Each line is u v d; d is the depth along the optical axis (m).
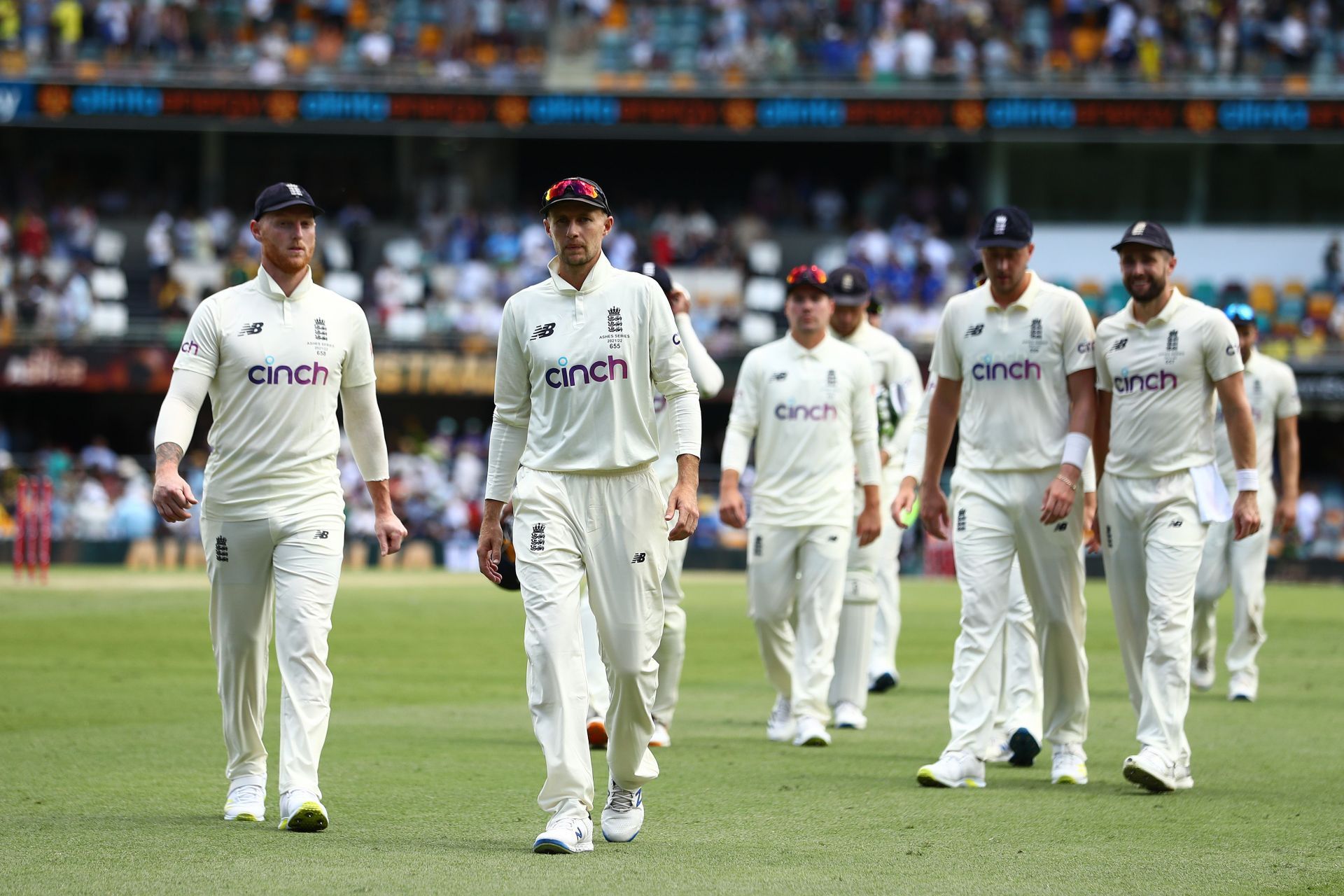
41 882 17.27
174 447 20.66
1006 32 113.94
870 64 110.25
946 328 26.30
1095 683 40.41
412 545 89.94
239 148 117.38
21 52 108.19
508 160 119.56
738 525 31.34
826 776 25.97
